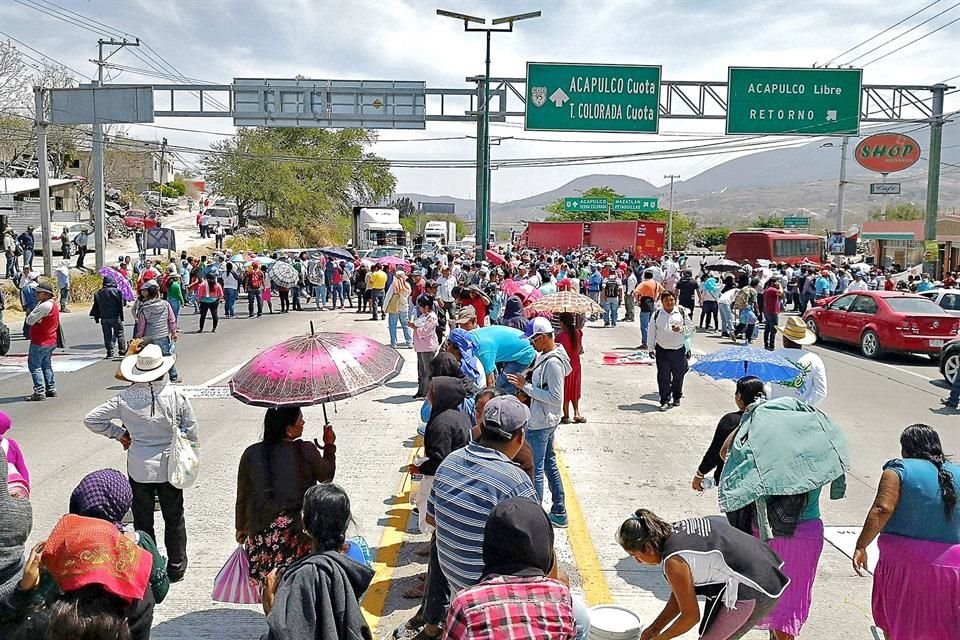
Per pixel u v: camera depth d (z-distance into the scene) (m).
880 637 4.97
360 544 4.15
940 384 14.39
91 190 58.88
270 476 4.41
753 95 25.97
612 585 5.69
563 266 27.03
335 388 4.46
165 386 5.46
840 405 12.38
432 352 11.69
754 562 3.74
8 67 39.78
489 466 3.91
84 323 22.25
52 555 3.20
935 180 27.77
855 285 28.86
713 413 11.33
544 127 25.98
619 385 13.54
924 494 4.24
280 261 25.78
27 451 8.95
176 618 5.11
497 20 24.89
